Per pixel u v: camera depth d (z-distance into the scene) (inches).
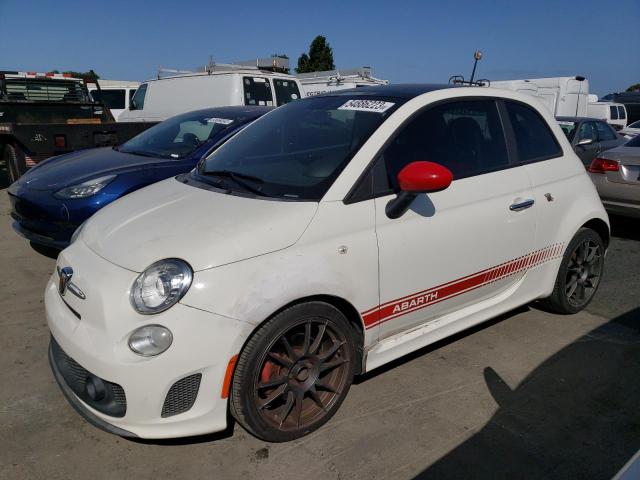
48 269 190.5
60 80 378.6
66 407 110.6
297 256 93.0
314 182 103.3
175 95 387.2
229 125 211.2
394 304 108.3
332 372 105.0
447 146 119.3
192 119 225.5
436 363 128.4
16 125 257.8
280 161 115.5
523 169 132.7
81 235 109.9
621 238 246.8
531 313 157.8
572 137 366.0
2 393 114.7
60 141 273.1
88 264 95.7
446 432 103.0
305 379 100.3
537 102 145.6
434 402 112.6
